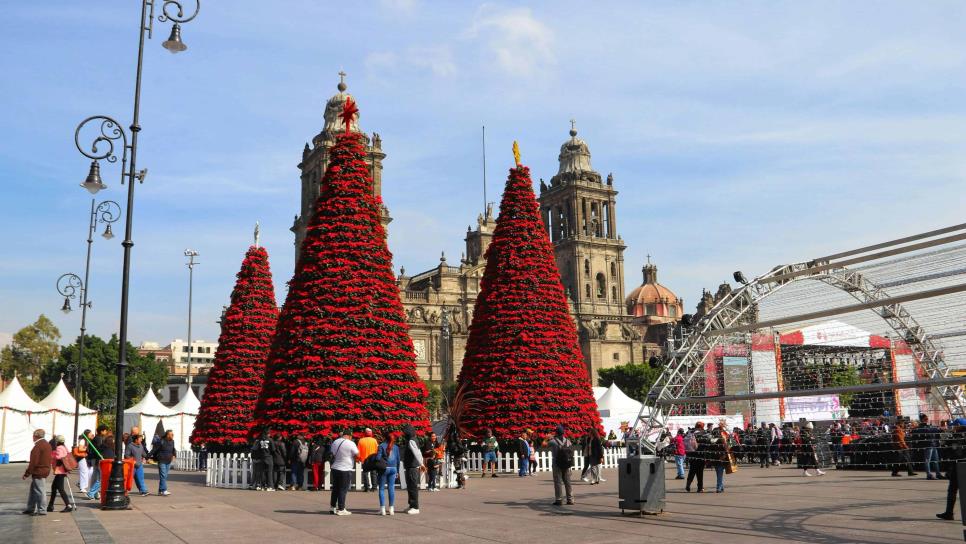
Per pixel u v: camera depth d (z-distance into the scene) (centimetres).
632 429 3136
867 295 3256
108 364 10312
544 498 2183
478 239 12638
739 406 4278
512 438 3319
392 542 1350
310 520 1678
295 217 10825
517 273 3562
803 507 1839
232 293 4053
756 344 4316
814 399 4525
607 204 13375
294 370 2750
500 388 3391
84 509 1936
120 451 1936
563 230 13400
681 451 2869
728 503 1952
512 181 3738
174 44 2064
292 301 2894
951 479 1558
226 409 3794
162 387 11181
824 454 3438
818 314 2530
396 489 2528
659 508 1720
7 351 10169
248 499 2203
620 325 12681
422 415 2864
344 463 1788
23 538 1411
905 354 4228
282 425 2662
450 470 2622
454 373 11325
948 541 1289
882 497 2073
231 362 3878
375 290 2898
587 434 3253
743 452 3662
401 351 2891
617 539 1359
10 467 4403
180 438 5525
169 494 2377
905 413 4175
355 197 2995
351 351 2772
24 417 5084
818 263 3092
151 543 1346
